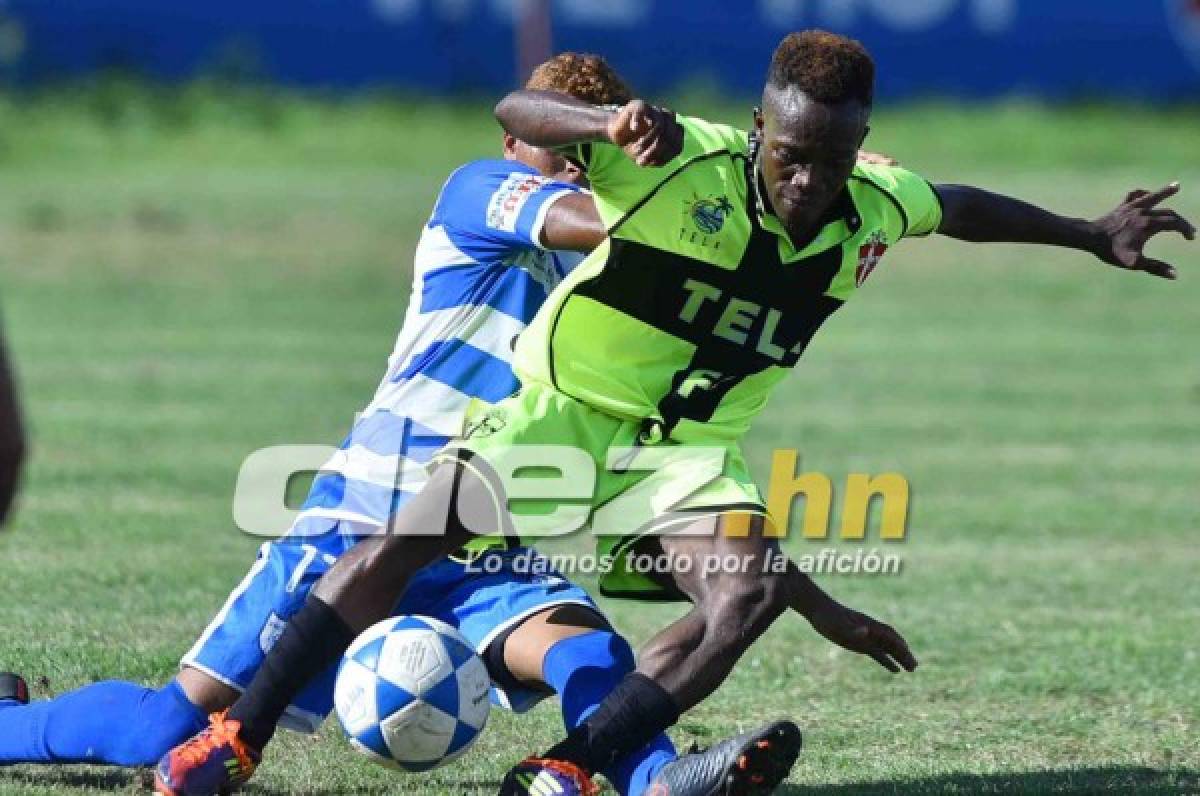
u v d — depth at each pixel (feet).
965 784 62.13
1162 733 70.38
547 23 322.55
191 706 57.72
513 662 58.65
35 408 150.82
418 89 364.38
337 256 257.55
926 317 226.99
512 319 61.67
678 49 353.51
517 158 63.57
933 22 364.38
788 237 55.31
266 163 331.57
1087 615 92.27
